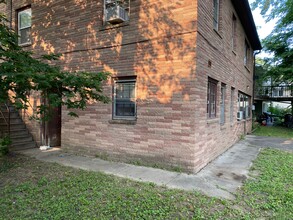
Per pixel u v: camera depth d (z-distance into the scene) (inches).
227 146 326.0
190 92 198.2
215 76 258.5
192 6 197.6
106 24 251.8
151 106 219.6
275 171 216.7
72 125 282.0
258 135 503.5
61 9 286.8
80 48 269.9
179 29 203.5
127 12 240.4
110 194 151.9
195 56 195.9
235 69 374.9
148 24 220.7
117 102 249.9
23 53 168.2
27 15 334.0
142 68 225.1
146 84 222.8
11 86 152.0
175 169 206.4
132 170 208.8
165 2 211.0
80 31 269.9
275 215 131.0
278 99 797.9
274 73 708.7
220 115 293.3
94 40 258.5
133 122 231.6
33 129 319.9
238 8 353.7
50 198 146.9
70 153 280.4
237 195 155.9
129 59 233.6
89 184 170.4
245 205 142.1
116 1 244.2
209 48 233.8
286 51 677.9
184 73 201.2
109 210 130.3
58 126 326.3
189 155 200.1
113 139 246.4
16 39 185.5
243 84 466.0
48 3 299.9
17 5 337.7
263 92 848.9
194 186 170.4
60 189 161.2
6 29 182.1
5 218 122.6
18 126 321.1
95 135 261.3
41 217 123.1
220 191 162.2
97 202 140.5
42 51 307.3
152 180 182.2
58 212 128.0
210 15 235.9
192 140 197.9
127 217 123.0
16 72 139.6
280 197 153.9
